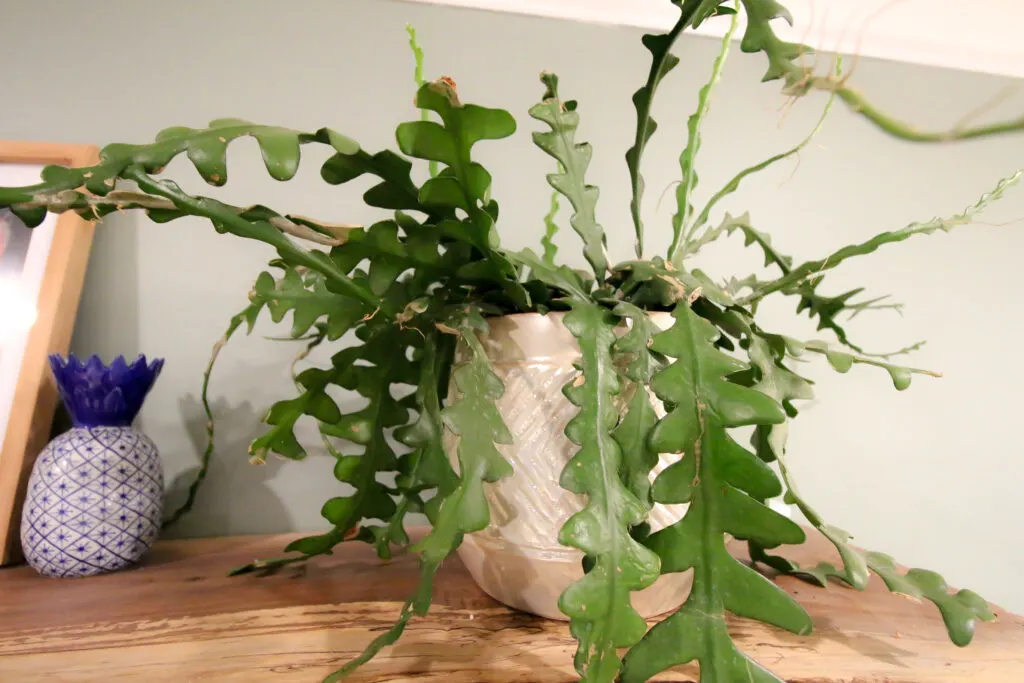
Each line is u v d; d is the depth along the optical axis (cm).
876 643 42
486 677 35
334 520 51
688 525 30
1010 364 93
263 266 74
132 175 29
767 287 45
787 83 41
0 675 36
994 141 96
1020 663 40
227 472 72
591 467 30
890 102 93
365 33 78
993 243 95
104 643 40
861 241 91
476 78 80
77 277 66
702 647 28
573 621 27
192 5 74
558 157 42
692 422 30
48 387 63
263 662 37
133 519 57
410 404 55
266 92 75
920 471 90
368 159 32
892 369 44
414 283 41
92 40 72
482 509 32
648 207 85
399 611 45
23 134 70
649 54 85
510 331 41
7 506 59
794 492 38
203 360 72
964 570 90
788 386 43
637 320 36
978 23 94
